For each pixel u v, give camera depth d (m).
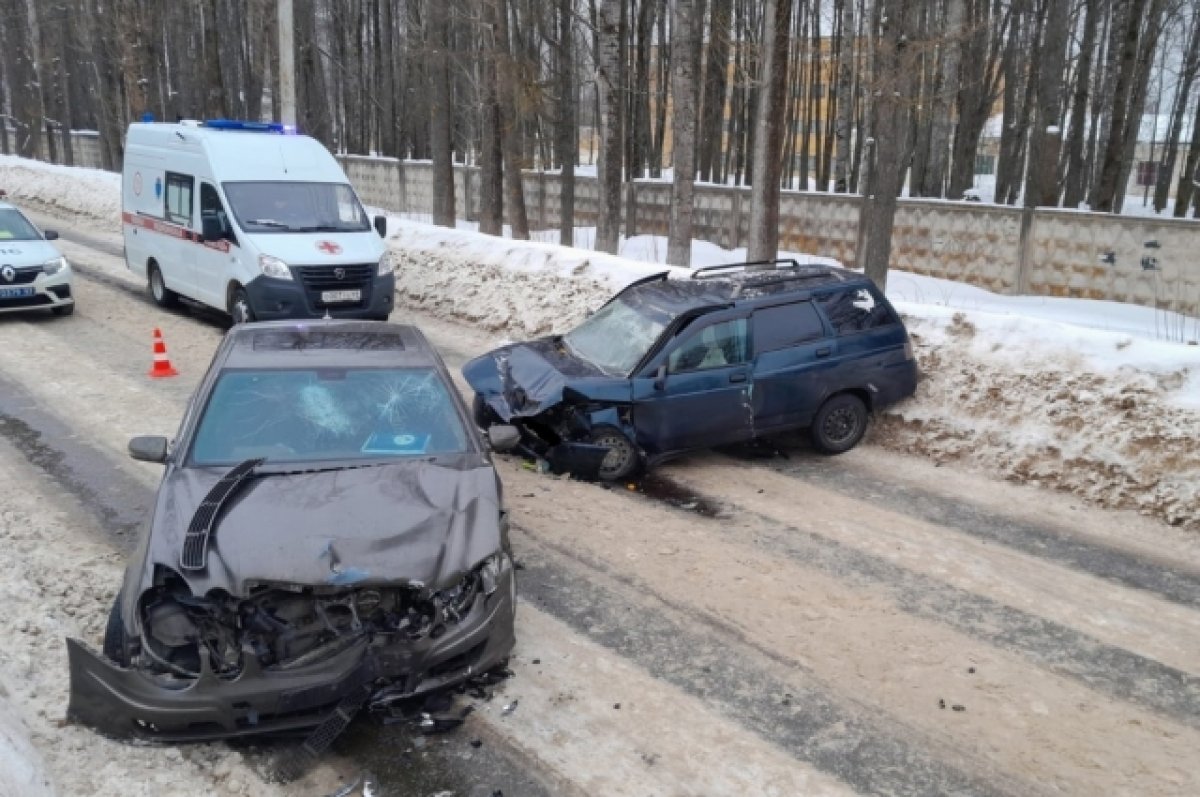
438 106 22.39
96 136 47.38
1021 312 14.48
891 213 13.61
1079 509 7.78
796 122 46.12
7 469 8.00
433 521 4.70
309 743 4.21
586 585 6.27
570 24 23.73
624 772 4.35
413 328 6.86
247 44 45.19
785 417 8.78
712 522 7.42
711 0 30.17
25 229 14.38
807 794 4.24
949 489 8.23
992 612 6.01
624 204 25.02
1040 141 20.42
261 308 12.40
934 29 21.31
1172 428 7.85
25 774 3.78
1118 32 30.84
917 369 9.41
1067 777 4.40
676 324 8.49
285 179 13.54
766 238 13.70
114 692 4.11
